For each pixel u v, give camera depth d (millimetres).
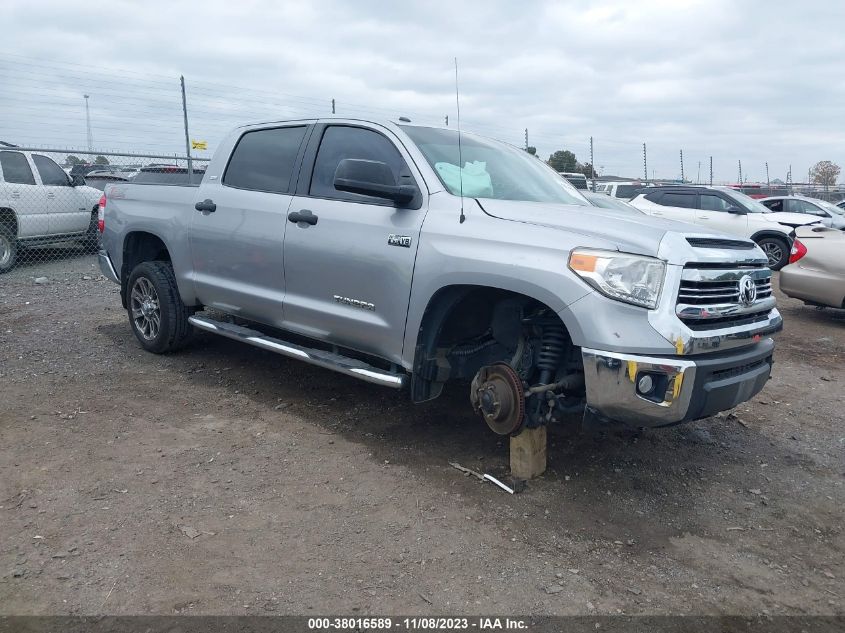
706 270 3605
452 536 3486
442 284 3994
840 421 5379
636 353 3404
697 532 3658
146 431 4633
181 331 6176
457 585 3094
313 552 3305
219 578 3072
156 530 3436
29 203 11242
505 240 3795
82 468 4059
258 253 5148
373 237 4379
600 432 4883
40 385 5441
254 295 5238
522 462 4066
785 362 7027
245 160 5512
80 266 11859
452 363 4434
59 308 8305
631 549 3457
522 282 3662
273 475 4074
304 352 4910
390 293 4285
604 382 3447
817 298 8539
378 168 4176
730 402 3719
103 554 3217
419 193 4293
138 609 2848
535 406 3896
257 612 2859
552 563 3293
